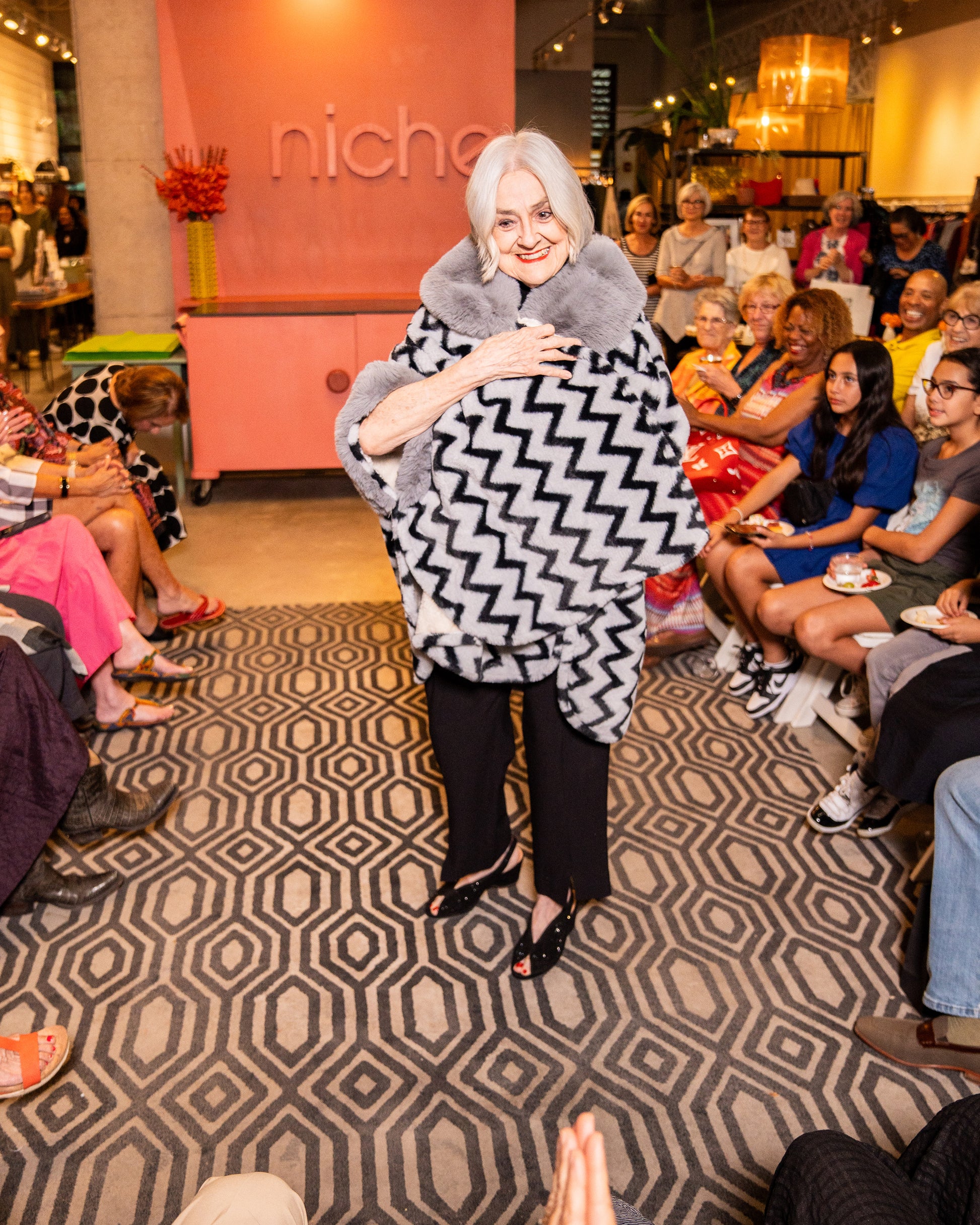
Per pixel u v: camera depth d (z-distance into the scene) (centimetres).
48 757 196
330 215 517
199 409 470
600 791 185
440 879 219
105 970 193
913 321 351
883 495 268
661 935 204
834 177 1049
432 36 495
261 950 200
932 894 169
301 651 330
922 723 198
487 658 167
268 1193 97
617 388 152
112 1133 159
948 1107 96
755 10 1139
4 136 1166
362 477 154
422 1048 176
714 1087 168
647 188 847
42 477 255
